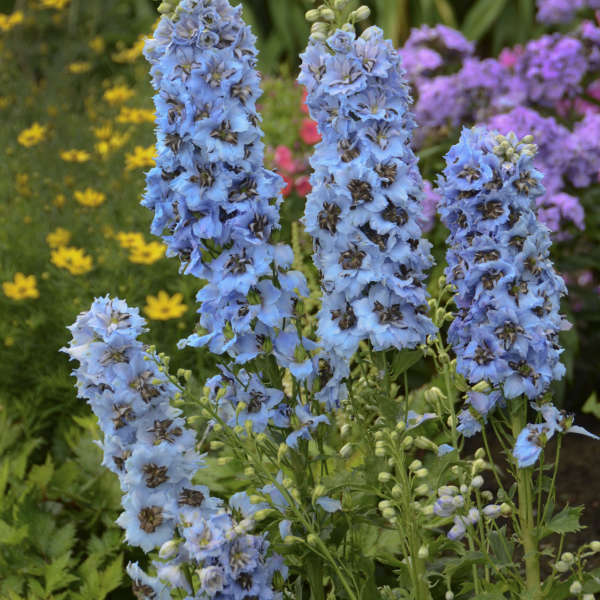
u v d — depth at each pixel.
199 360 3.95
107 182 5.07
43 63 7.86
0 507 3.08
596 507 3.46
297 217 4.70
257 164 2.09
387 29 7.25
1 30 7.85
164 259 4.45
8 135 5.87
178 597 2.42
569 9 5.52
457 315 2.14
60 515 3.28
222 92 2.01
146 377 2.09
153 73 2.11
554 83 4.60
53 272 4.25
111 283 4.24
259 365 2.20
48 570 2.79
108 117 6.16
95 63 8.20
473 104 4.80
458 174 2.04
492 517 2.09
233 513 2.15
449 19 7.54
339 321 2.14
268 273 2.09
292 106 5.80
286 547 2.22
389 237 2.07
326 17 2.15
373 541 2.57
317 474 2.87
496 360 2.01
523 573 3.03
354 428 2.97
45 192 5.09
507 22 7.92
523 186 1.98
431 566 2.30
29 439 3.66
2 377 3.98
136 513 2.09
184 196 2.04
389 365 2.31
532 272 2.00
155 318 3.94
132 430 2.13
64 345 4.04
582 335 4.51
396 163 2.06
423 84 5.00
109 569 2.82
